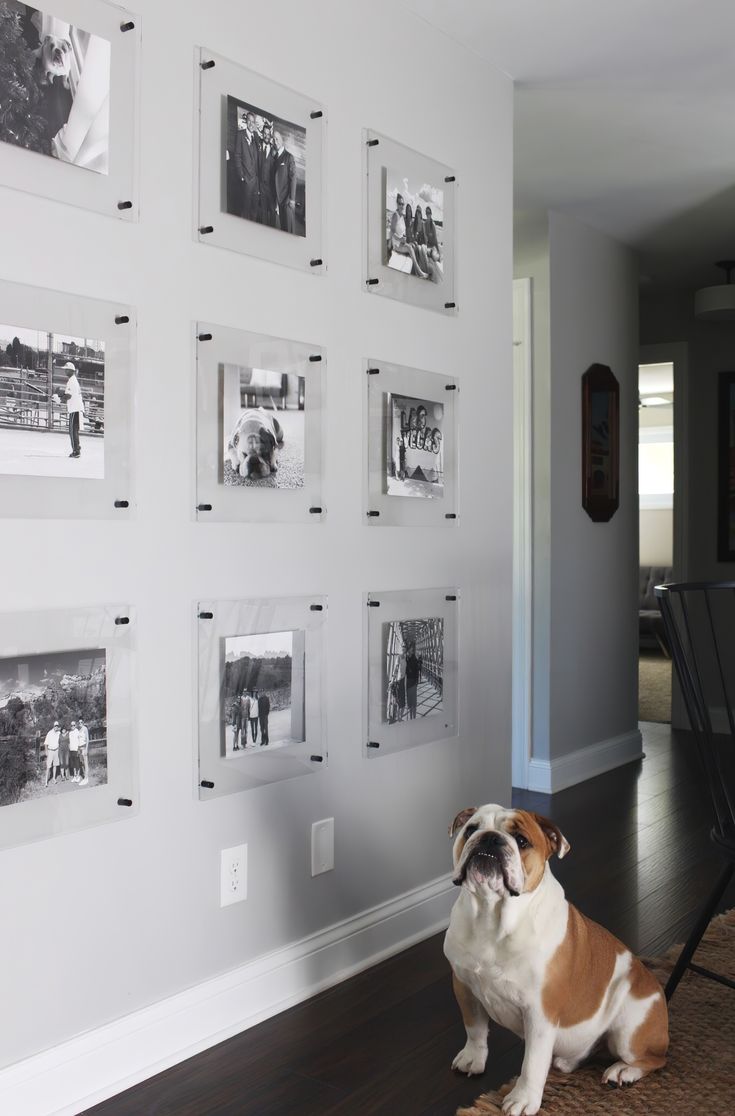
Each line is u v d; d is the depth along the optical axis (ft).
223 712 6.84
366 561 8.09
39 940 5.77
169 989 6.52
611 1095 6.06
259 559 7.12
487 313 9.56
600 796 13.52
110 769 6.12
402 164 8.43
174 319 6.49
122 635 6.18
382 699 8.24
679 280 17.70
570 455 14.33
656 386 29.73
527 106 10.47
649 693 23.25
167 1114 5.90
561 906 5.86
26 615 5.65
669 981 7.09
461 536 9.20
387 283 8.29
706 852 10.96
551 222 13.76
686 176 12.50
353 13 7.92
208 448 6.71
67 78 5.81
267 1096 6.10
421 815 8.75
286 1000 7.28
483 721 9.52
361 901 8.10
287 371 7.32
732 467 18.07
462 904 5.90
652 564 36.52
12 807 5.61
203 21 6.64
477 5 8.45
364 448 8.06
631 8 8.54
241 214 6.93
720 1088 6.14
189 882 6.64
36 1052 5.76
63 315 5.83
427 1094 6.13
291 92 7.33
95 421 6.01
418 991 7.57
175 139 6.47
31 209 5.66
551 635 13.83
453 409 9.08
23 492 5.65
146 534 6.33
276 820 7.29
